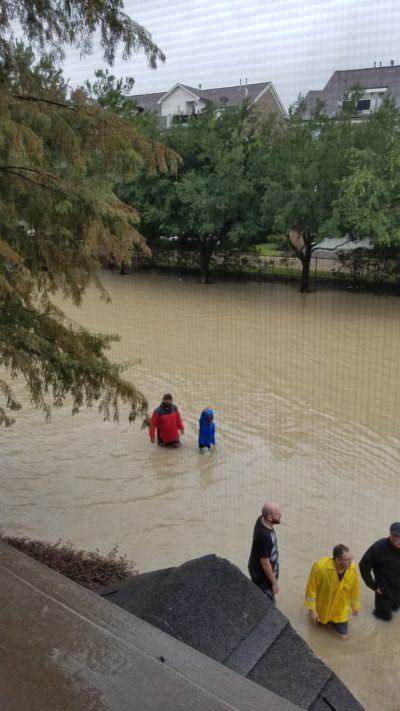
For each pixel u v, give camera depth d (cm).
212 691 110
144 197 2370
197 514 768
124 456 952
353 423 1082
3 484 855
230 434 1044
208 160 2291
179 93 2316
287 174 1981
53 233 546
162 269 2691
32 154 482
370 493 817
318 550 685
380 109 1781
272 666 263
